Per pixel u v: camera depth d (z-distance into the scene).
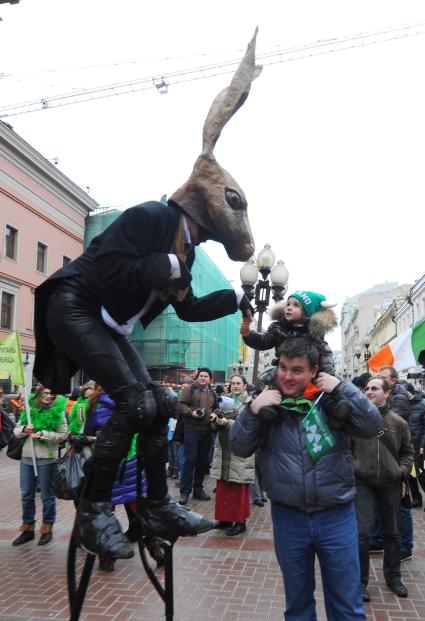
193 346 34.19
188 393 8.48
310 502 2.72
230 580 5.08
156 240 2.06
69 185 30.47
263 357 20.70
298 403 2.74
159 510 2.18
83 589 2.17
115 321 2.15
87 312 2.12
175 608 4.45
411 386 8.70
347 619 2.70
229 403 8.50
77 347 2.07
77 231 32.19
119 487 4.57
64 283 2.13
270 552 5.93
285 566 2.82
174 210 2.18
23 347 26.20
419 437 8.08
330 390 2.72
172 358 30.36
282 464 2.78
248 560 5.66
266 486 2.89
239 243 2.23
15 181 26.27
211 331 37.75
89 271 2.12
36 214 28.00
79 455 3.36
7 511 8.10
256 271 10.38
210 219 2.21
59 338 2.12
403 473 4.74
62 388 2.34
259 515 7.75
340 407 2.65
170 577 2.34
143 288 2.07
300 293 3.19
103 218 32.88
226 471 6.66
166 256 1.99
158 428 2.15
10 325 25.72
